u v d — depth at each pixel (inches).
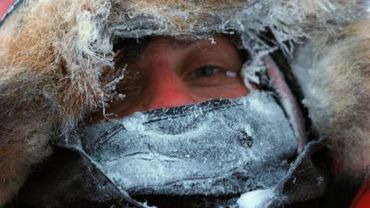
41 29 26.8
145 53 29.0
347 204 31.0
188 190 27.5
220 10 27.8
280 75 30.8
